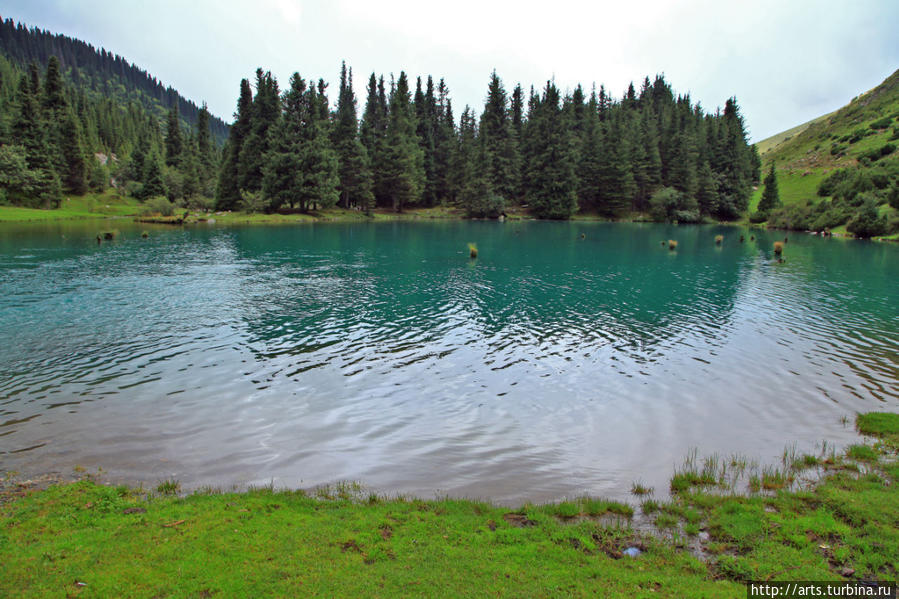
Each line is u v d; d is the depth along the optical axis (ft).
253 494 25.45
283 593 17.24
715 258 141.28
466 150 329.31
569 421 37.29
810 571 19.66
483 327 63.82
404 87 329.11
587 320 68.28
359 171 288.92
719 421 37.50
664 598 17.78
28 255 116.06
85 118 426.10
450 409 39.06
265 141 267.80
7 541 20.26
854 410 39.63
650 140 339.16
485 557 19.99
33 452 30.58
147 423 35.24
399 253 137.08
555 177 312.91
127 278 91.86
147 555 19.33
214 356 50.60
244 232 188.55
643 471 29.86
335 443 32.94
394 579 18.21
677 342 58.54
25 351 51.06
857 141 391.45
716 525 23.38
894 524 22.89
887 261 136.26
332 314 68.90
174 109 384.68
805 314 73.31
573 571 19.29
